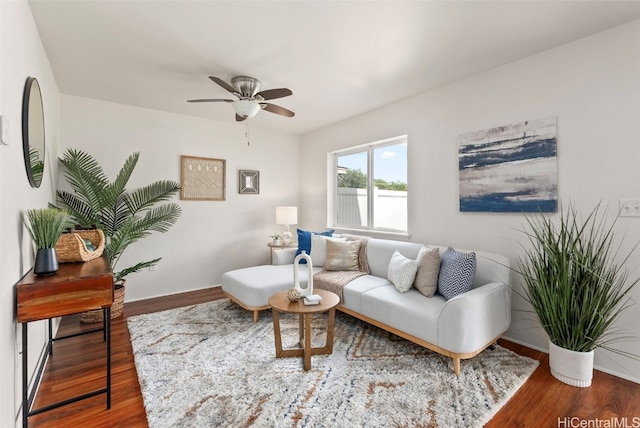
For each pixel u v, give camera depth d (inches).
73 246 78.0
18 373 63.0
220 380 78.5
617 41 80.4
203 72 108.6
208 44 90.1
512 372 81.6
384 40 87.7
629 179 79.4
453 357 80.0
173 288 156.8
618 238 81.2
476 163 110.0
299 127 184.9
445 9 73.5
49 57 97.7
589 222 85.7
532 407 68.5
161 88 123.6
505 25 80.0
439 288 97.3
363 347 96.7
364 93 128.9
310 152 195.5
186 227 160.4
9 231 56.4
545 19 77.4
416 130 130.6
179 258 158.4
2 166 52.5
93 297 64.6
